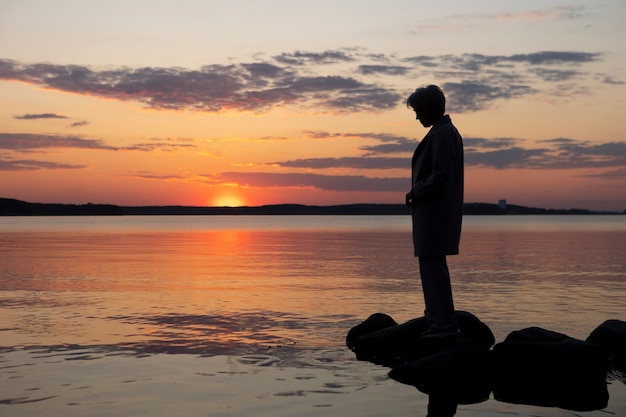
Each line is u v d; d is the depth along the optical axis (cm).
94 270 2020
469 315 795
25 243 4203
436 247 722
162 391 572
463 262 2405
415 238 739
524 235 5922
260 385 597
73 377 625
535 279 1714
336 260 2541
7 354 737
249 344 806
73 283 1612
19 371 650
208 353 748
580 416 509
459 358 648
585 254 2923
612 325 759
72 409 515
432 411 517
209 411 509
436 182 712
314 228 10162
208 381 611
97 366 675
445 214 722
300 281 1669
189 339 839
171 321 996
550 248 3484
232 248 3594
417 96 744
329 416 498
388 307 1165
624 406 540
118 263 2356
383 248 3562
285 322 989
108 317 1037
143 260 2538
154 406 524
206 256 2831
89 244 4091
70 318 1023
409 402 543
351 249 3456
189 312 1095
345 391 577
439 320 728
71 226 11300
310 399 548
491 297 1306
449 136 716
